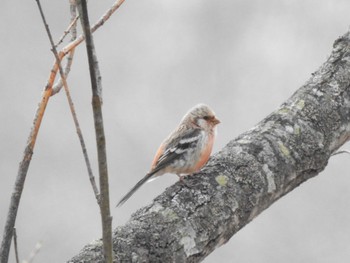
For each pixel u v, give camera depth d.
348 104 6.98
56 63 5.30
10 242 4.88
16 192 5.00
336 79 7.12
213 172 6.26
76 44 5.45
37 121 5.17
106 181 4.53
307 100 6.94
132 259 5.56
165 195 6.08
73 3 5.93
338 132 6.86
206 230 5.88
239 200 6.13
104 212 4.54
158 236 5.72
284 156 6.49
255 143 6.53
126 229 5.73
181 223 5.84
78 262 5.49
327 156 6.74
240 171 6.30
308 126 6.74
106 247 4.55
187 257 5.75
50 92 5.24
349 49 7.36
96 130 4.48
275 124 6.75
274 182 6.37
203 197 6.04
